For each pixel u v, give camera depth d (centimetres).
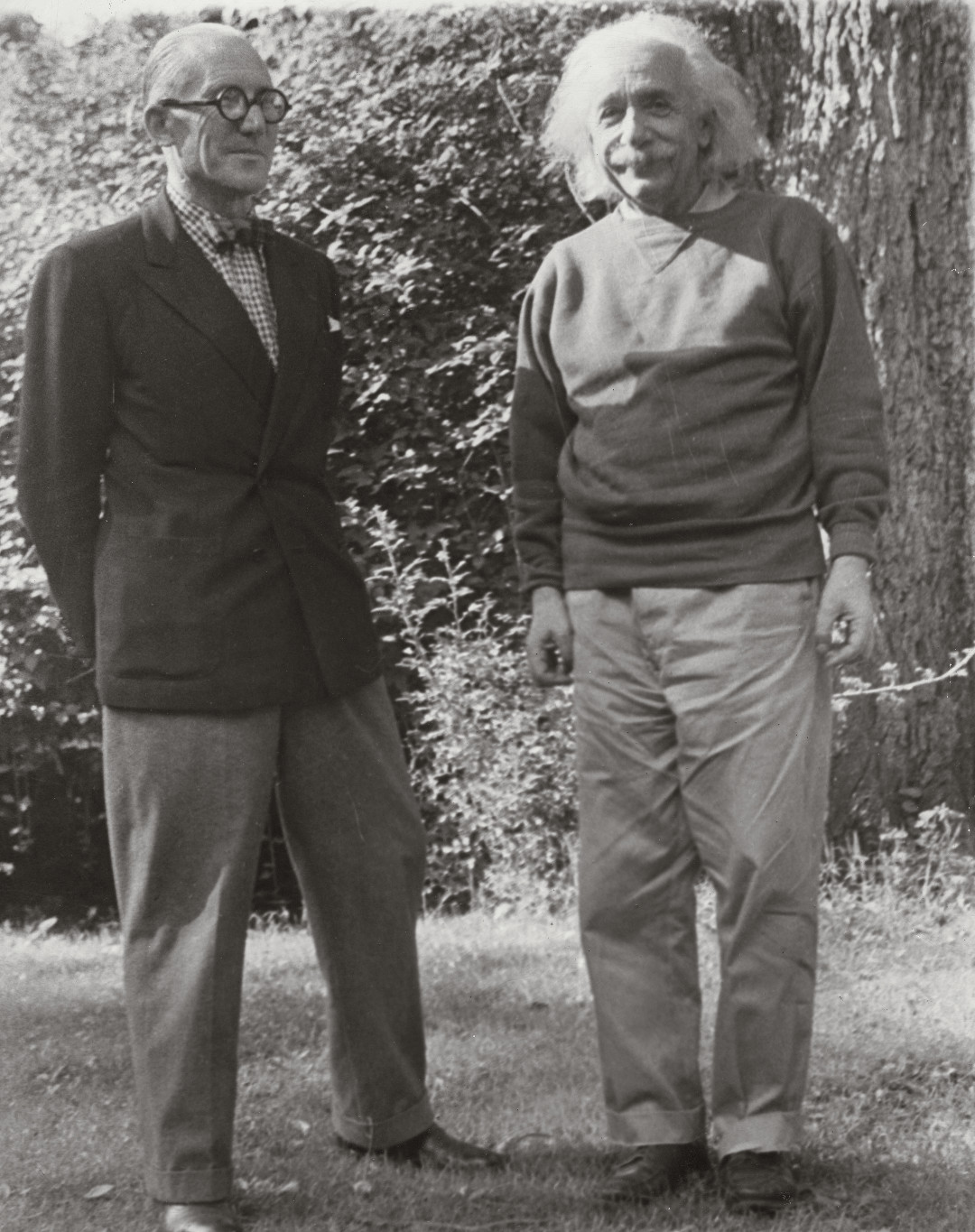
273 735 291
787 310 294
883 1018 413
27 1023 443
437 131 656
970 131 585
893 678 584
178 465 285
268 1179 304
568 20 650
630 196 298
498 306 664
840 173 584
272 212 645
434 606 608
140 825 283
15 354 622
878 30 579
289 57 651
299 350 295
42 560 288
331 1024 315
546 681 316
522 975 476
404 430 651
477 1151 313
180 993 280
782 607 288
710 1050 394
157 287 284
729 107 301
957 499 598
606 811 300
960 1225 275
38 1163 320
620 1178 291
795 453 293
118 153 637
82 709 638
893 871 546
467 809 589
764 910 285
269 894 655
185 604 280
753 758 285
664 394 292
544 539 316
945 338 591
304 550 293
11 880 654
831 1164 304
